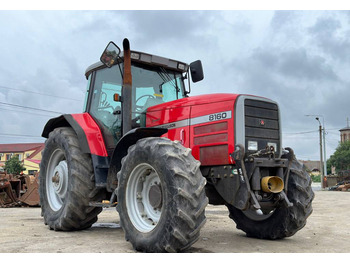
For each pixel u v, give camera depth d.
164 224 3.45
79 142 5.06
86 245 4.11
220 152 4.11
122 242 4.32
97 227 5.73
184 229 3.36
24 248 3.92
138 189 4.04
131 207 3.98
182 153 3.62
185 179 3.43
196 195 3.40
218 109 4.20
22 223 6.16
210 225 6.12
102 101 5.45
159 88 5.40
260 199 3.90
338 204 11.38
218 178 4.16
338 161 60.03
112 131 5.20
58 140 5.46
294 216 4.35
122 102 4.97
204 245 4.18
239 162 3.87
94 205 4.79
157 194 3.71
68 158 5.16
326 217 7.53
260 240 4.62
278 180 3.99
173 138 4.59
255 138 4.10
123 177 4.05
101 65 5.56
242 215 4.97
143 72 5.33
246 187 3.85
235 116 4.03
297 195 4.37
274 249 4.00
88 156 5.18
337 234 5.21
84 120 5.37
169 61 5.46
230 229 5.64
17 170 47.19
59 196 5.47
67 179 5.32
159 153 3.64
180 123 4.55
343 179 33.31
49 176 5.82
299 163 4.58
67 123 5.91
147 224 3.85
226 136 4.07
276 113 4.35
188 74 5.66
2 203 9.95
